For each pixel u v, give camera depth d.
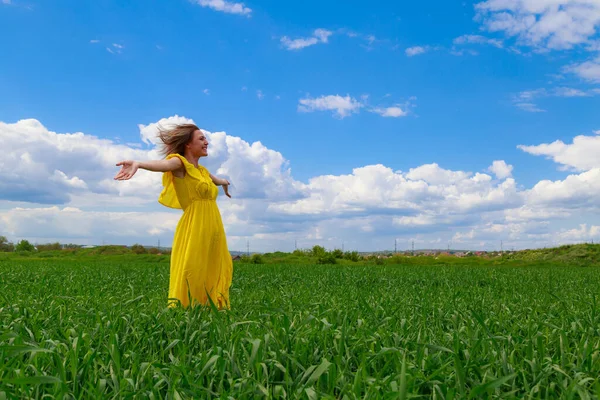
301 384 2.39
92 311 4.09
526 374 2.57
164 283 9.08
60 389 2.17
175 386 2.25
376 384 2.16
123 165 4.95
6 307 4.35
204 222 5.50
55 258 28.78
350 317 4.11
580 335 3.70
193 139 5.65
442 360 2.84
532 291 7.98
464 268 16.31
